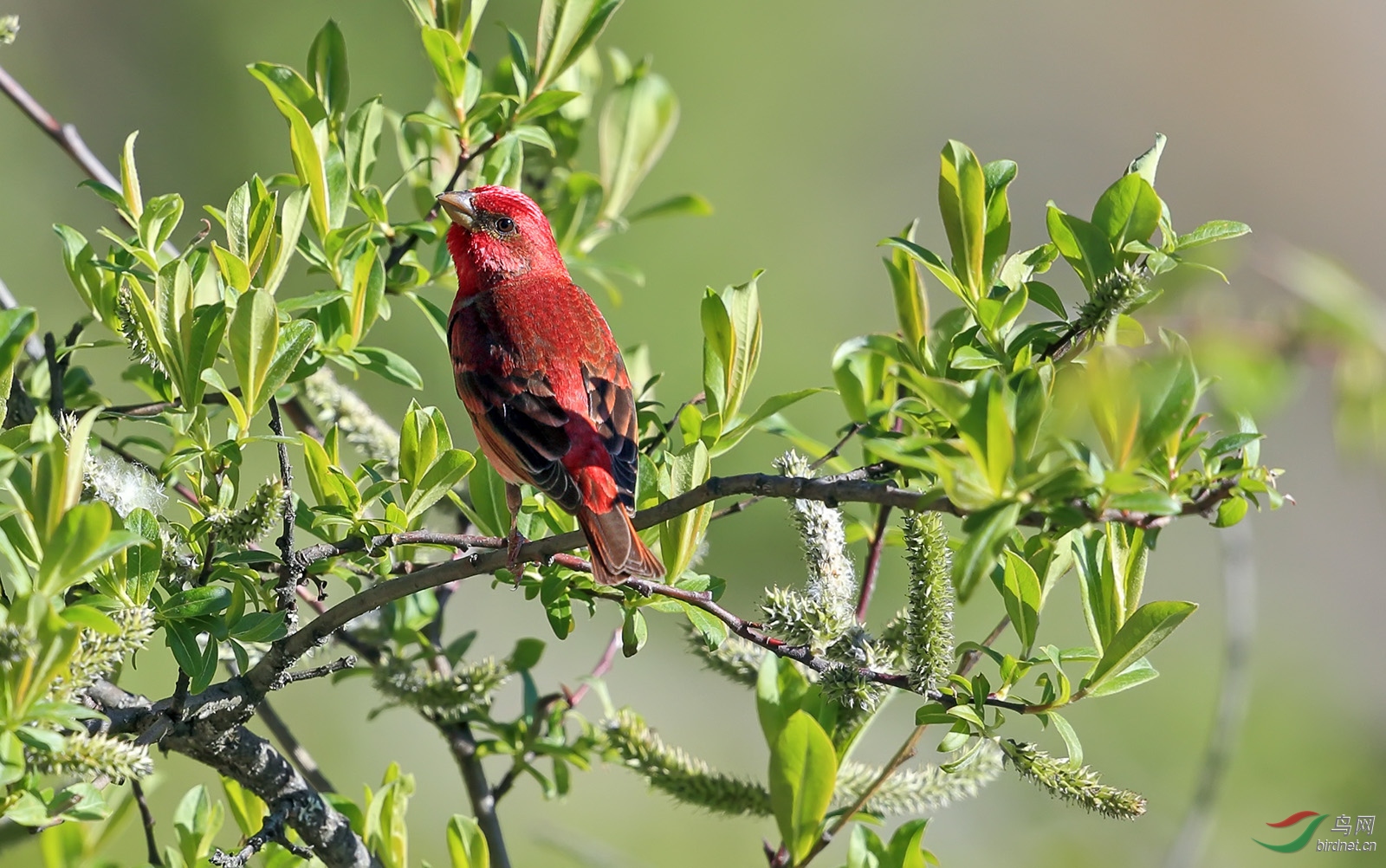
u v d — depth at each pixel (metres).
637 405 10.20
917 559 7.70
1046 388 7.20
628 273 11.79
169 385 8.75
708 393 8.67
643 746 9.20
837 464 8.75
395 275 10.34
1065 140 35.06
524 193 11.54
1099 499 6.07
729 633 9.15
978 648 7.79
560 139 11.94
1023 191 34.75
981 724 7.45
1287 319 6.66
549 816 19.58
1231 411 6.71
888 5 32.78
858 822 8.23
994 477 5.99
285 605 7.77
